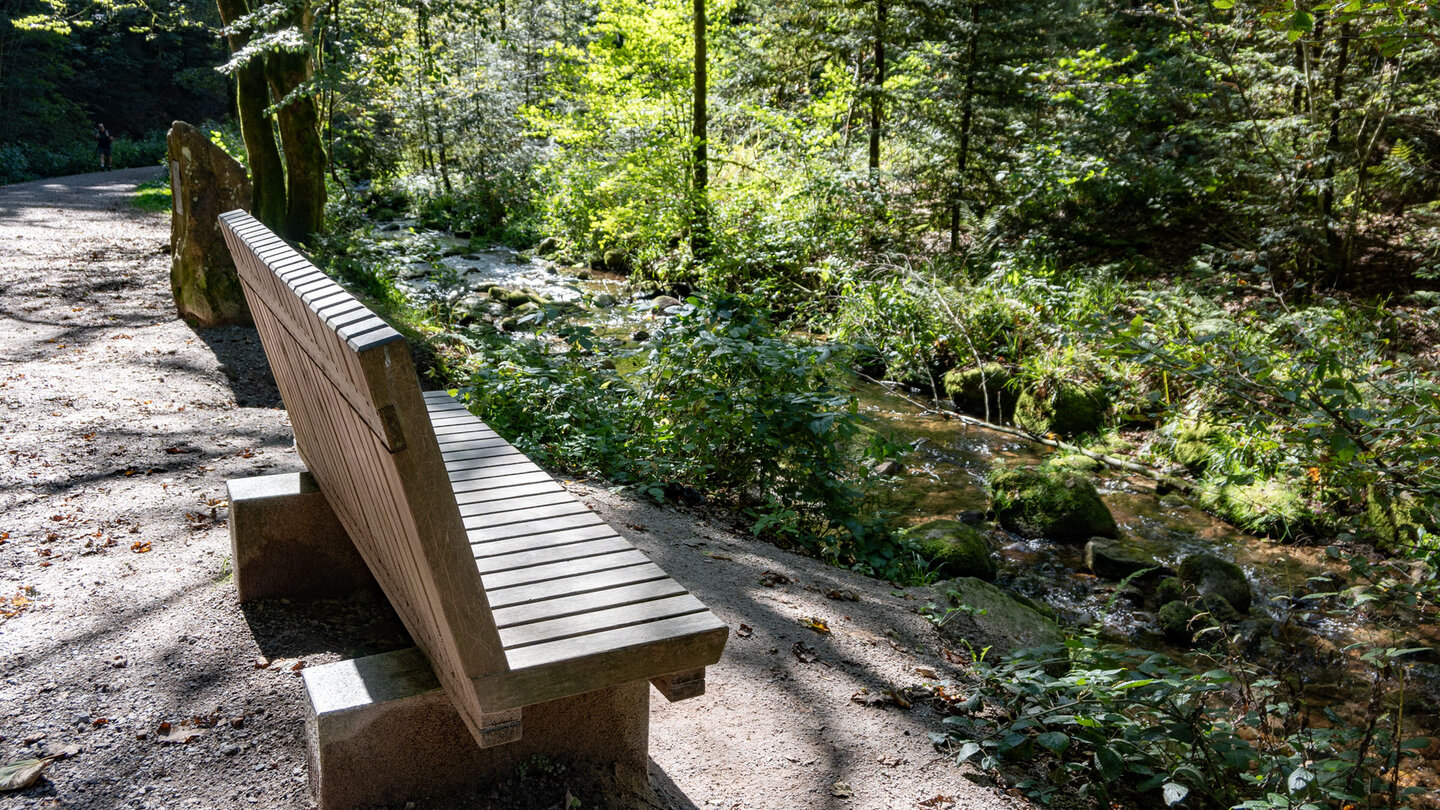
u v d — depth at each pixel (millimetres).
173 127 7980
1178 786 2539
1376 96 9734
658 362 5891
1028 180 12281
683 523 4789
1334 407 3721
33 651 2822
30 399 5832
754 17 15625
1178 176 12242
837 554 5027
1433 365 7172
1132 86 11727
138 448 5059
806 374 5504
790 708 3080
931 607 4168
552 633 1940
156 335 7805
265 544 3131
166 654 2826
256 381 6789
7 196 18484
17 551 3594
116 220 15227
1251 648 4848
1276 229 10406
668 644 1962
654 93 15758
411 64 17562
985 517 6621
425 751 2150
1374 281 10102
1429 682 4500
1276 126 10219
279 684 2703
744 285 12688
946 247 13750
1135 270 11688
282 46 9203
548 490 2896
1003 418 9055
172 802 2209
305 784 2289
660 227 14297
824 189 13305
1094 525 6359
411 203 20766
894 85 13383
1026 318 9898
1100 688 3066
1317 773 2602
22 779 2215
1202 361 4117
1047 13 12188
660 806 2396
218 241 8094
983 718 3223
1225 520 6711
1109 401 8578
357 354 1433
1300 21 3676
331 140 19484
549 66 20844
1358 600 3955
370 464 1813
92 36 39438
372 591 3312
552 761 2330
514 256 16344
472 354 7824
